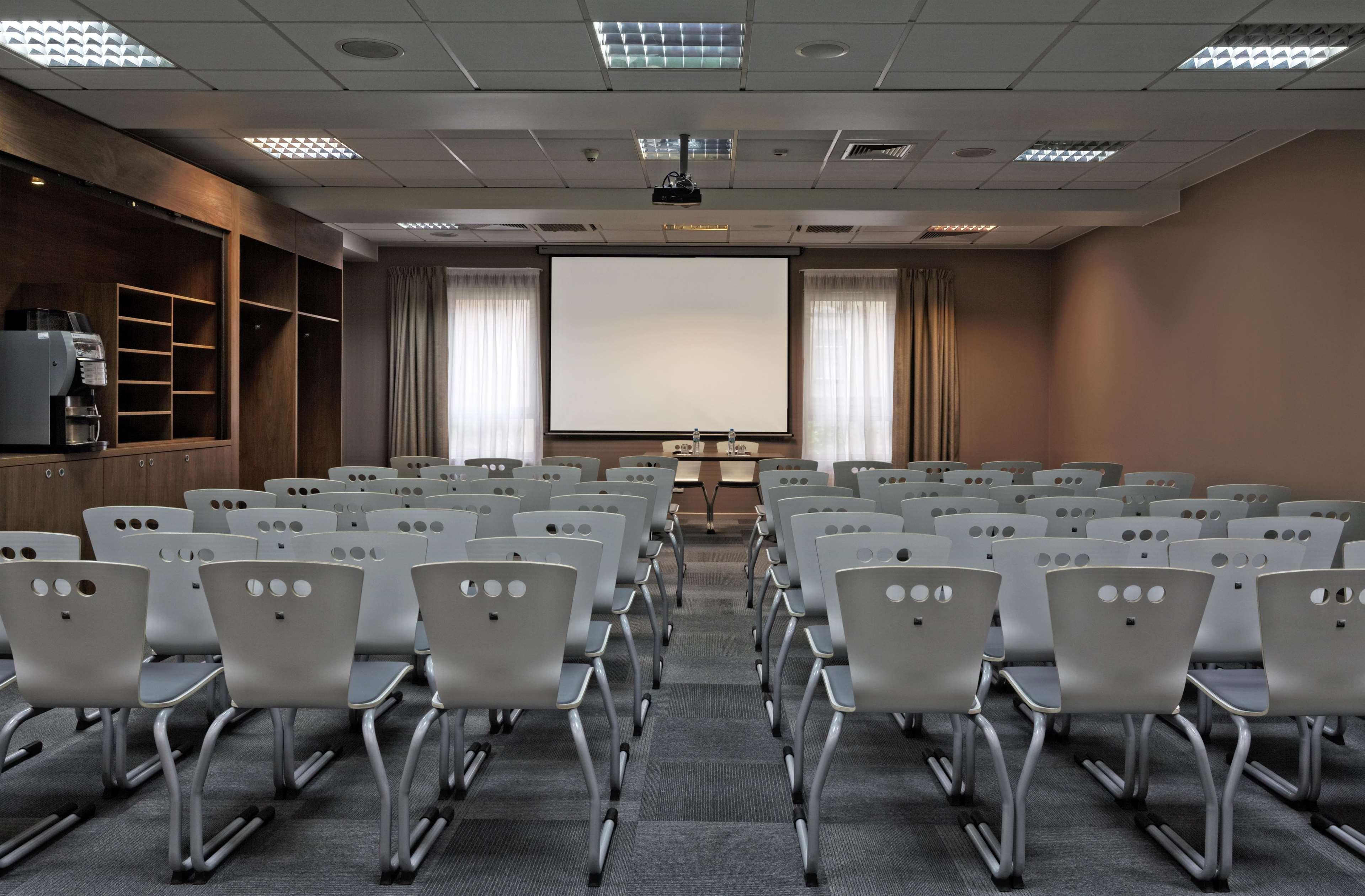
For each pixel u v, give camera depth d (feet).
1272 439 22.21
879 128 19.81
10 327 19.48
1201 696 11.80
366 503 14.43
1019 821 8.36
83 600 8.24
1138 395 29.27
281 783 10.04
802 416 36.70
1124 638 8.13
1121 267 30.40
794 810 9.91
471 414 36.73
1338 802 10.03
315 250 29.94
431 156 24.20
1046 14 14.16
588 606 9.75
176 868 8.30
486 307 36.68
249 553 9.82
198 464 23.30
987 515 11.25
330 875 8.48
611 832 9.18
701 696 13.61
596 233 33.45
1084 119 19.21
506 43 15.47
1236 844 9.17
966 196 27.50
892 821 9.68
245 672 8.36
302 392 32.09
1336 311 19.89
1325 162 20.29
